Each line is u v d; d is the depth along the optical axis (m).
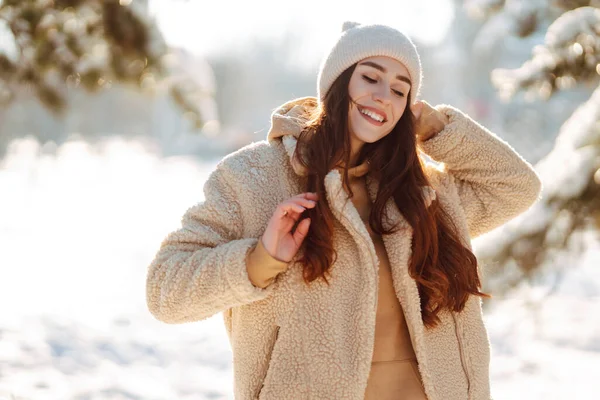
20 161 26.77
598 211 5.74
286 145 2.54
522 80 5.47
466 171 2.82
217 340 7.85
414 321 2.46
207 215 2.50
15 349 6.89
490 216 2.83
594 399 6.04
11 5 5.31
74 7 5.43
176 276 2.39
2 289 9.34
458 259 2.59
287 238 2.38
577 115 6.05
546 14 6.17
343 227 2.50
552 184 5.84
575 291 9.42
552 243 5.82
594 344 7.54
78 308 8.67
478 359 2.63
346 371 2.39
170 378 6.57
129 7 5.58
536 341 7.65
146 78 5.81
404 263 2.49
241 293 2.34
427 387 2.45
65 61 5.57
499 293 5.88
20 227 14.28
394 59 2.53
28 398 5.62
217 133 6.34
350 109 2.52
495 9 6.80
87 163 28.44
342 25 2.64
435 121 2.79
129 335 7.75
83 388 6.06
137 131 39.19
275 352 2.42
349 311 2.45
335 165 2.49
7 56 5.56
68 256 11.78
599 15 5.43
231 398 6.14
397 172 2.55
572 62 5.39
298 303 2.43
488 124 21.44
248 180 2.52
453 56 22.94
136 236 14.11
